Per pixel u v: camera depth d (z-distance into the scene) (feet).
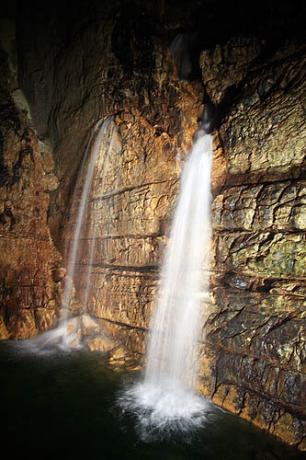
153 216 27.22
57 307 35.24
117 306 29.14
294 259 18.22
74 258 35.45
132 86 27.07
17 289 33.94
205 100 24.97
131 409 20.39
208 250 22.58
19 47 41.09
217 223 22.11
